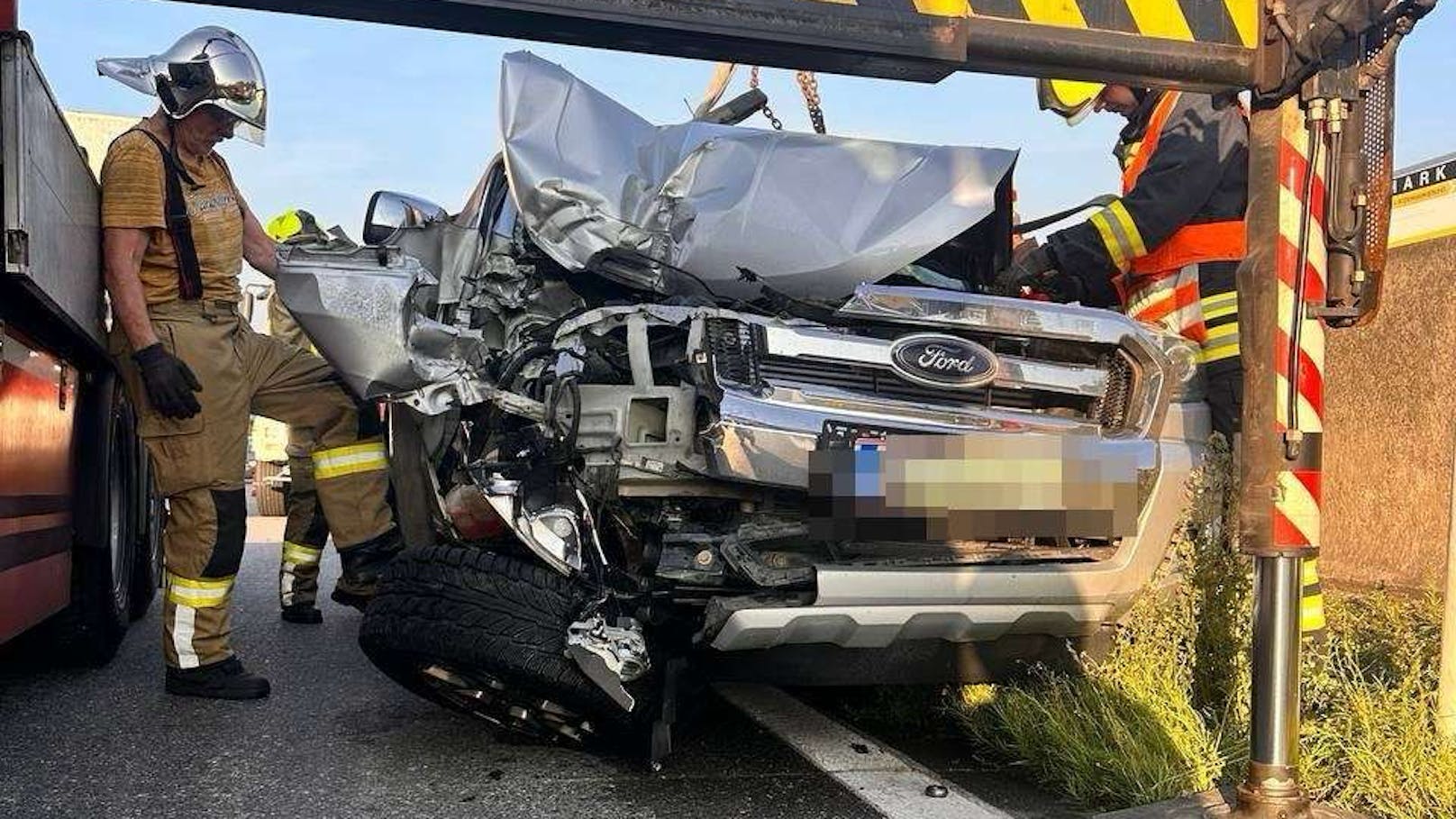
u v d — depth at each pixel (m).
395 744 4.04
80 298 4.12
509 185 4.11
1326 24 2.76
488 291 4.19
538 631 3.34
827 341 3.63
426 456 4.08
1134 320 4.04
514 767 3.79
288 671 5.17
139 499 5.98
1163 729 3.51
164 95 4.39
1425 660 4.01
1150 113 5.00
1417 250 6.31
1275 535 2.93
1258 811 2.91
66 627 4.95
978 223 4.59
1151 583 3.83
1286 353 2.95
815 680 3.76
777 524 3.55
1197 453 4.00
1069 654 3.91
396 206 5.37
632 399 3.57
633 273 4.08
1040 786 3.65
